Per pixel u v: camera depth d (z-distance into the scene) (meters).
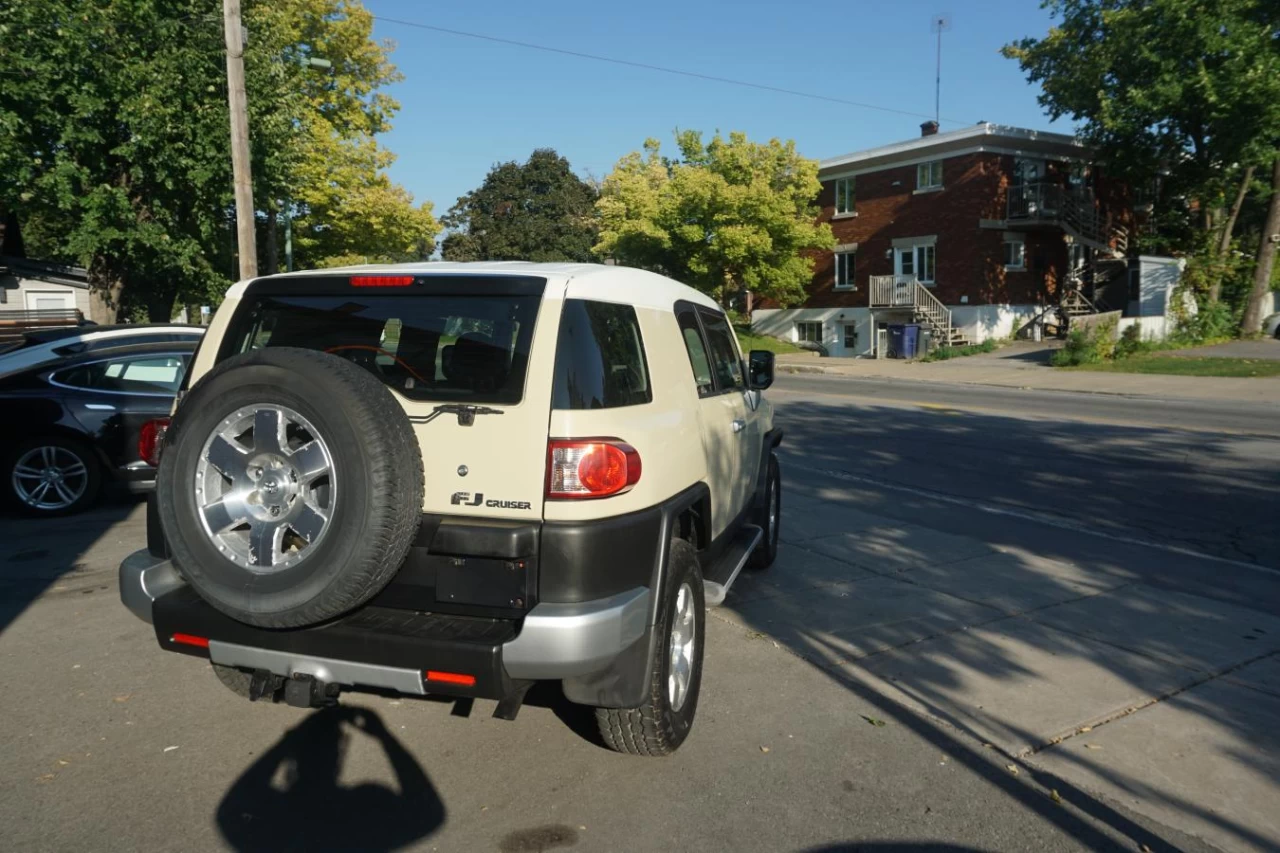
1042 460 11.89
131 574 3.54
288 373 3.07
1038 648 5.23
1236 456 12.08
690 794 3.59
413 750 3.92
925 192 34.78
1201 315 28.86
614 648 3.23
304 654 3.23
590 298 3.57
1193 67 25.95
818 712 4.36
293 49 29.02
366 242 32.34
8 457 7.90
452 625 3.22
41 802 3.46
